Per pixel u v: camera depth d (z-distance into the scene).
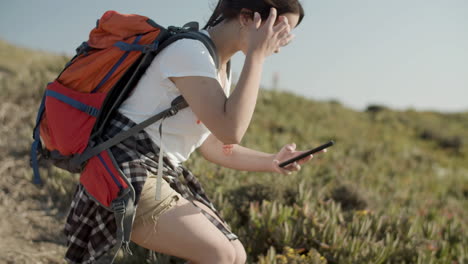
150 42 1.76
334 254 3.47
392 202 6.04
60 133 1.80
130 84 1.80
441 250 4.12
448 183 10.62
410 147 14.82
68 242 2.00
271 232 3.60
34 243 3.54
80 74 1.78
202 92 1.66
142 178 1.75
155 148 1.83
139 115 1.81
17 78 8.34
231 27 1.85
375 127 17.98
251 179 4.93
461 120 26.77
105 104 1.80
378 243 3.67
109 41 1.81
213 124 1.65
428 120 23.89
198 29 1.93
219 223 1.92
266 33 1.65
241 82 1.64
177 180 1.95
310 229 3.66
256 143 8.58
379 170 9.55
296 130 11.48
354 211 4.46
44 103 1.95
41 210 4.11
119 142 1.79
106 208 1.75
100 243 1.85
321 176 6.43
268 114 12.58
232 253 1.80
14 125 6.20
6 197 4.20
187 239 1.74
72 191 4.32
